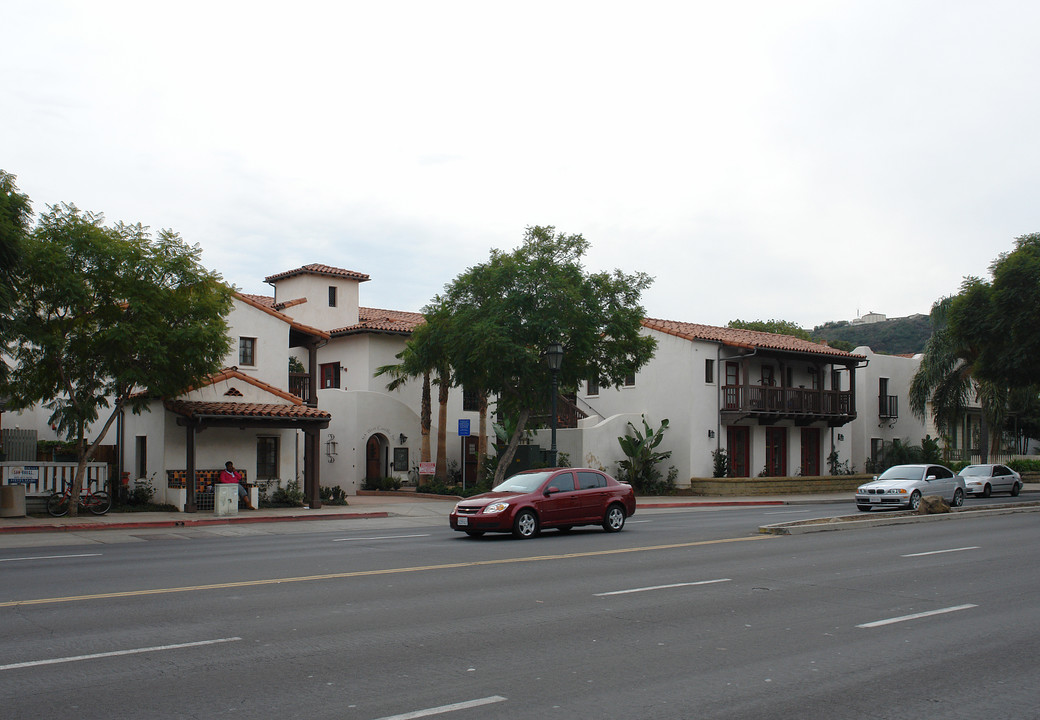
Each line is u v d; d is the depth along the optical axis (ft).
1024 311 104.37
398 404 130.21
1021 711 20.54
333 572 43.09
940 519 75.51
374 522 81.10
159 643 27.02
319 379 140.05
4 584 39.06
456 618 31.22
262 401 92.27
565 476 64.08
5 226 62.03
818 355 138.31
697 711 20.33
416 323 138.62
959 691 22.15
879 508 94.22
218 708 20.30
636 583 39.47
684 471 126.41
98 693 21.48
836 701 21.21
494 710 20.29
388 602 34.42
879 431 157.99
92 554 52.60
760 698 21.40
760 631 29.22
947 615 32.12
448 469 134.62
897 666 24.63
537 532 61.67
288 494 93.15
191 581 39.99
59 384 79.05
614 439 126.72
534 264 95.20
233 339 90.79
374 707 20.45
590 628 29.58
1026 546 54.54
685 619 31.19
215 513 80.53
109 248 74.13
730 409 129.90
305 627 29.53
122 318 76.64
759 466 135.03
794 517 84.33
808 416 136.26
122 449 94.43
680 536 61.98
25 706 20.36
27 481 76.48
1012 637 28.45
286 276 142.31
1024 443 192.13
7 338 69.15
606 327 98.37
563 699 21.20
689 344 127.65
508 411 110.63
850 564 46.03
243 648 26.40
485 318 94.38
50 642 27.07
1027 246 109.09
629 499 66.95
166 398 83.46
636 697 21.42
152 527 73.87
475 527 60.44
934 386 147.23
